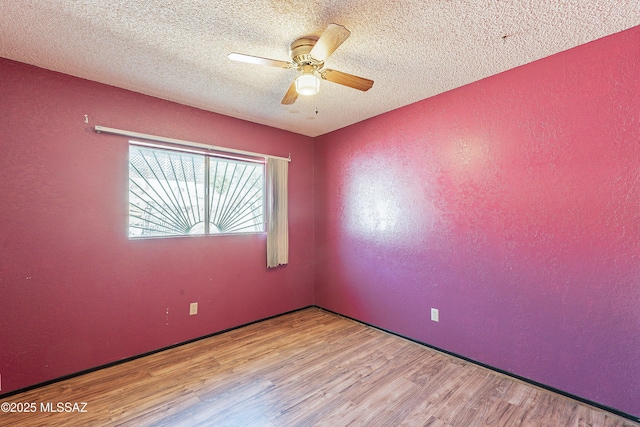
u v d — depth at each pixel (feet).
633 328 5.74
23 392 6.72
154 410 6.07
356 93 8.64
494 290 7.61
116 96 8.12
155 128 8.77
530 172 7.00
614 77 5.91
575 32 5.85
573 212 6.41
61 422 5.72
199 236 9.66
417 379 7.23
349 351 8.75
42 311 7.03
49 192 7.14
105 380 7.22
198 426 5.62
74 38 5.98
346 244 11.64
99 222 7.82
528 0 4.94
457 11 5.23
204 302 9.74
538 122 6.88
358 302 11.19
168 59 6.82
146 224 8.84
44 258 7.07
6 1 4.87
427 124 9.00
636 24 5.62
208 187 10.00
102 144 7.89
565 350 6.53
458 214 8.30
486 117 7.73
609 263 5.99
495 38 6.04
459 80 7.90
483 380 7.18
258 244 11.19
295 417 5.87
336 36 4.89
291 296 12.31
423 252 9.14
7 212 6.66
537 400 6.39
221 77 7.68
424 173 9.09
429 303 9.00
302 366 7.87
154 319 8.69
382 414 5.95
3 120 6.63
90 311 7.66
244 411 6.04
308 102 9.29
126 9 5.15
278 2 5.01
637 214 5.70
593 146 6.15
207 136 9.85
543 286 6.82
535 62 6.91
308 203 12.95
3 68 6.65
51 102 7.20
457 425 5.63
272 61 5.93
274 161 11.56
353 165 11.35
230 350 8.84
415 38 6.04
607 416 5.86
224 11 5.24
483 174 7.79
